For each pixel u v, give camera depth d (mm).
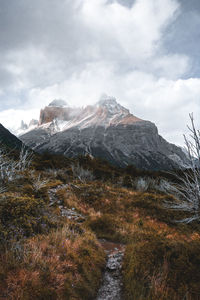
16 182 9477
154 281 3701
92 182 16828
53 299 3092
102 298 3830
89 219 8750
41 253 3893
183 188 5297
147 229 8250
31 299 2898
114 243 7023
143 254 4574
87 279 3998
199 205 4930
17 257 3602
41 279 3324
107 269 4977
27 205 5793
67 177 18047
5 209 5141
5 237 4012
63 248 4504
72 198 11391
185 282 3553
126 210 10555
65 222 6828
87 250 4961
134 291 3719
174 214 9586
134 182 18531
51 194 11328
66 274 3664
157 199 11508
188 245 4461
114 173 23609
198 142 4477
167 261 4121
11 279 3121
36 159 25203
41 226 5516
